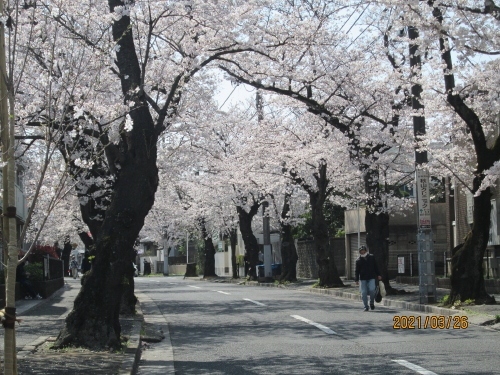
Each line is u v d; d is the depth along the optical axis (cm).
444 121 2028
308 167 2764
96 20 1264
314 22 1734
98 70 947
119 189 1119
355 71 1995
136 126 1134
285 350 1092
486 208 1633
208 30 1519
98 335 1061
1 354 940
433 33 1312
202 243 6003
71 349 1034
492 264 2406
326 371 889
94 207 1789
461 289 1656
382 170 2472
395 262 3503
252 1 1505
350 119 2188
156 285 3853
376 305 1984
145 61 1200
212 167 3338
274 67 1794
